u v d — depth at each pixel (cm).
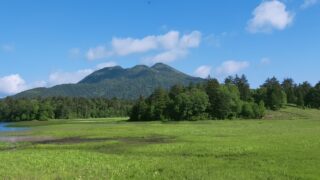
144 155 5306
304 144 5919
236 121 17075
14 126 19475
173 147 6053
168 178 3475
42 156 5131
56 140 8669
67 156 5125
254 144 6103
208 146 5991
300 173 3541
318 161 4209
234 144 6200
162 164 4281
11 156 5159
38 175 3747
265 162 4225
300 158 4450
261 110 19800
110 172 3875
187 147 5978
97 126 14712
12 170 4031
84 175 3741
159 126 13488
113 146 6794
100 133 10200
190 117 19575
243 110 19762
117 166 4219
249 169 3822
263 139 7038
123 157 4991
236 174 3559
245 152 5222
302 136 7438
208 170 3797
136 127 12950
